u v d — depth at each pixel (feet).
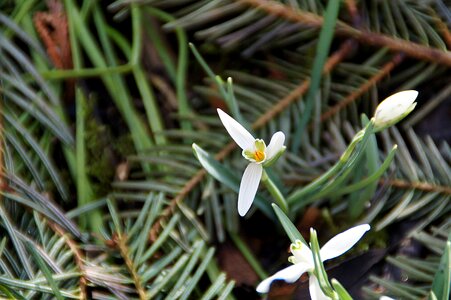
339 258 1.96
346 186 1.98
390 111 1.81
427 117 2.06
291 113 2.04
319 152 2.02
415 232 1.94
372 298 1.90
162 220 1.95
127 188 2.03
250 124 2.02
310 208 1.99
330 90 2.04
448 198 1.95
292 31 2.05
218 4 2.05
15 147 1.99
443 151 2.00
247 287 1.98
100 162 2.06
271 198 1.98
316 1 2.05
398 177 1.96
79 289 1.86
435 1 2.05
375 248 1.96
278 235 2.02
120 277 1.87
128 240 1.91
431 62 2.02
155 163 2.03
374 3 2.04
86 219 2.00
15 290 1.84
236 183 1.91
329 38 1.96
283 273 1.73
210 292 1.86
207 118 2.06
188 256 1.91
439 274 1.74
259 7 2.03
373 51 2.06
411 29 2.05
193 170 1.99
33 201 1.95
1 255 1.90
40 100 2.05
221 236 1.95
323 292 1.73
